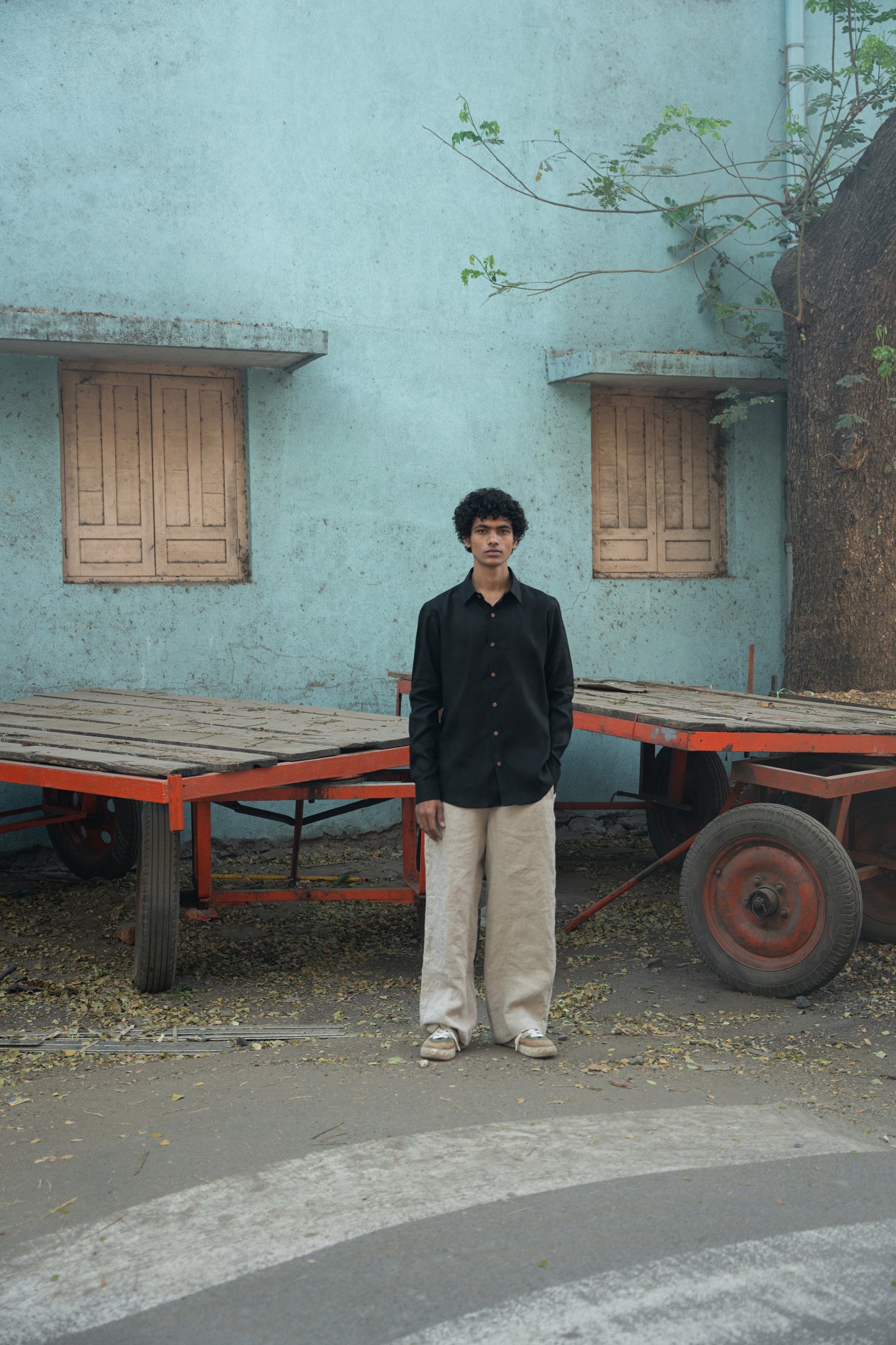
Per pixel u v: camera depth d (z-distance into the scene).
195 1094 3.78
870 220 7.71
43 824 7.19
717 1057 4.30
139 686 7.78
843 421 7.74
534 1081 3.92
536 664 4.04
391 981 5.34
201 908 5.53
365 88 8.19
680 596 9.25
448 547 8.53
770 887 5.14
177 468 7.96
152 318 7.20
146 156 7.67
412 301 8.38
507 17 8.55
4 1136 3.44
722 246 9.23
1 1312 2.49
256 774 4.98
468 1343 2.35
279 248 8.02
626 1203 2.95
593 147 8.84
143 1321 2.45
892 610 7.83
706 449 9.49
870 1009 4.97
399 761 5.46
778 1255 2.69
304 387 8.09
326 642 8.23
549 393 8.77
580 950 6.00
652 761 7.66
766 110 9.34
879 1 9.60
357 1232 2.80
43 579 7.54
